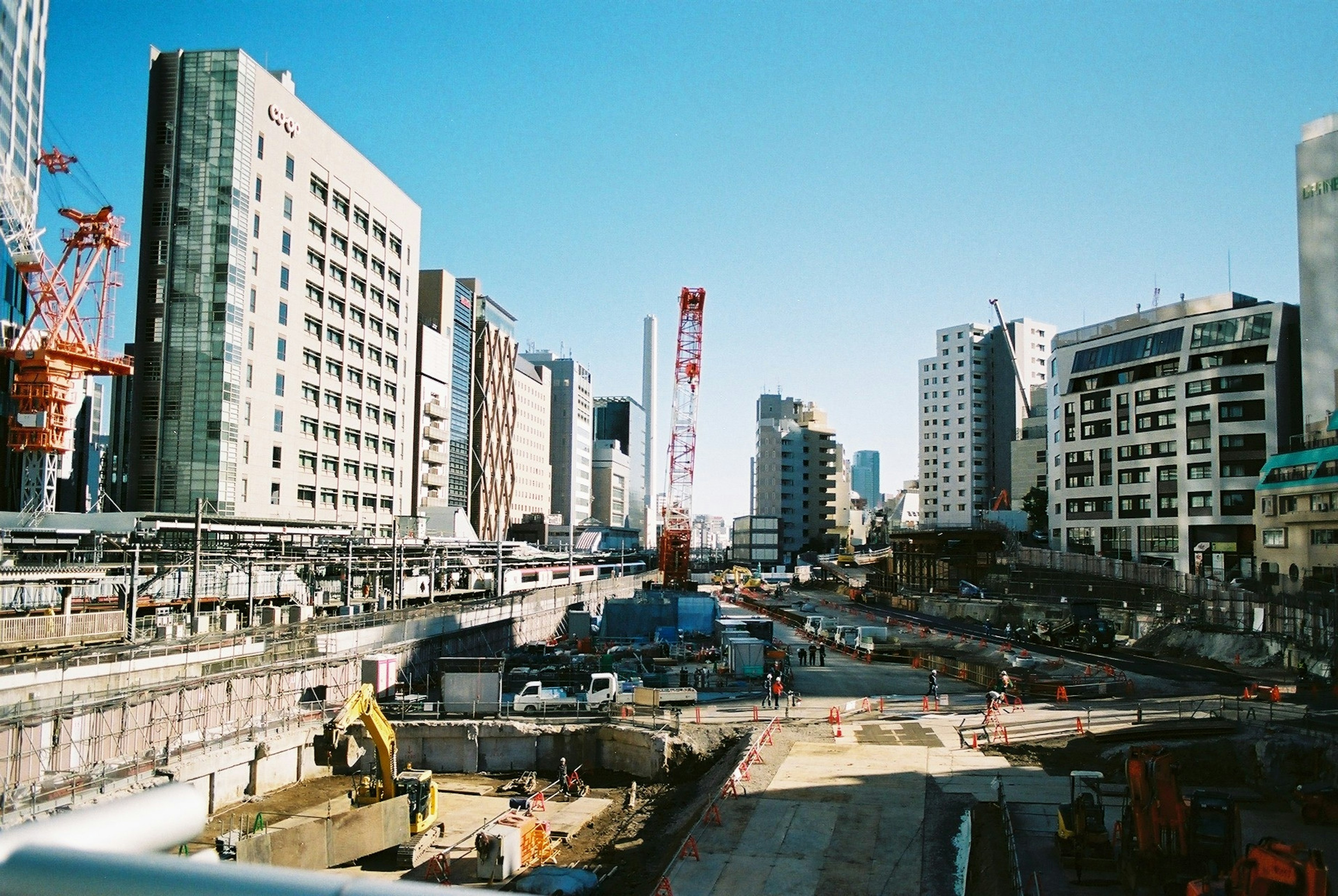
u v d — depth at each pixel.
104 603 57.06
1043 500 154.00
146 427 83.81
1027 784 36.38
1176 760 37.62
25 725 35.25
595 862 35.44
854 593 140.50
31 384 70.56
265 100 89.56
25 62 95.69
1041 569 108.31
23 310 82.38
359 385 111.62
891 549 165.75
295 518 95.62
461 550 106.06
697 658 76.06
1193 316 103.12
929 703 53.66
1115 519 109.62
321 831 34.34
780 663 67.56
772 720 49.91
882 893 26.72
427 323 146.88
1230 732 41.56
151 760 39.16
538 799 43.88
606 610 93.06
